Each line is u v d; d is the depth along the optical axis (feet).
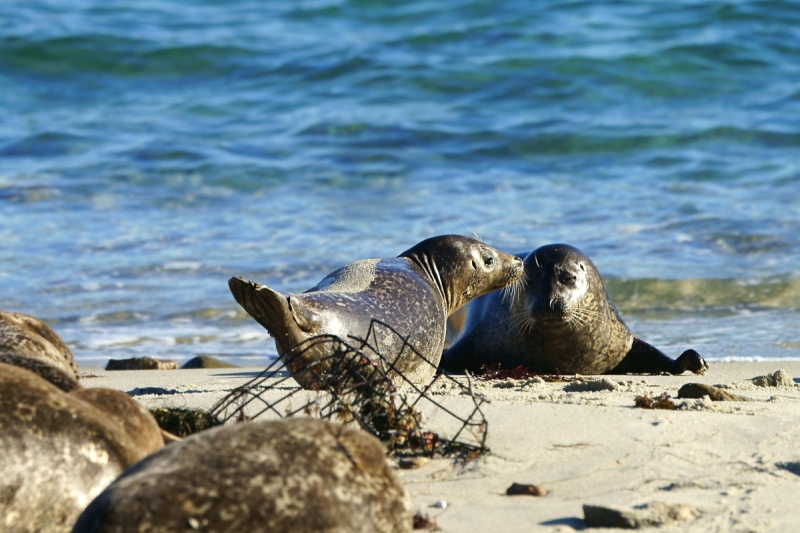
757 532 50.96
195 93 321.32
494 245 194.90
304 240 202.39
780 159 250.57
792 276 175.73
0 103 315.17
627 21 342.85
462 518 53.83
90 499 45.06
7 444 43.91
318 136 275.80
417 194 237.04
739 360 135.74
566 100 298.76
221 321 163.53
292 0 395.75
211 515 38.32
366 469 43.09
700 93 301.02
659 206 218.79
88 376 119.44
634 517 52.03
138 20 375.66
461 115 288.30
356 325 86.94
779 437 67.51
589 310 125.49
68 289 175.11
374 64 317.01
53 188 239.91
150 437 51.03
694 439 67.10
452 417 72.38
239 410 71.67
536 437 67.62
